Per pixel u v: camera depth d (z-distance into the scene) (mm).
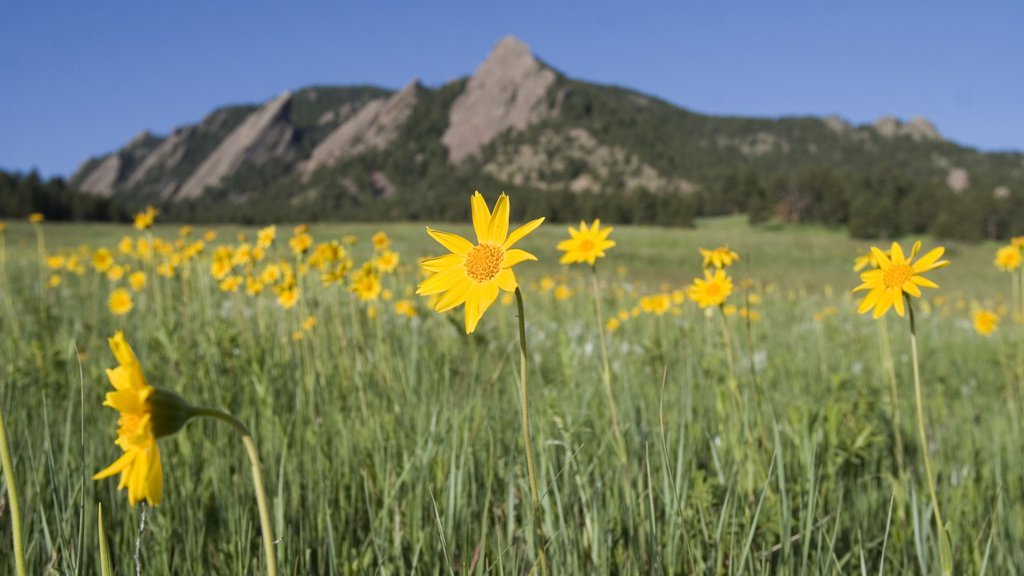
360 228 61375
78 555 1693
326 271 4188
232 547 2160
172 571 2188
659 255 45125
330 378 3875
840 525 2643
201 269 5484
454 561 2330
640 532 2199
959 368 7781
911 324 1902
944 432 4332
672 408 3566
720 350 4891
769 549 2230
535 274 15859
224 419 1121
